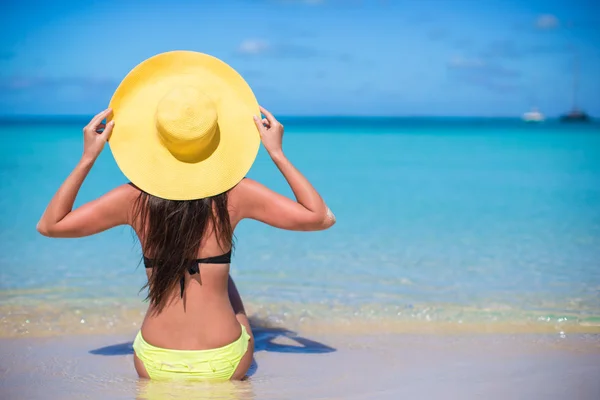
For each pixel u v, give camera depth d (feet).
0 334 14.56
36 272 20.39
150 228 10.46
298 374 12.22
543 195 41.32
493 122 371.15
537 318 15.78
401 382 11.74
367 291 18.39
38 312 16.07
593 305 16.87
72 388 11.27
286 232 28.30
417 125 312.09
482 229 28.96
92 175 51.52
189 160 10.48
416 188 45.73
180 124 9.93
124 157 10.46
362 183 49.14
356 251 24.14
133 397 10.72
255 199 10.62
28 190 41.65
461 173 57.88
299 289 18.66
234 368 11.04
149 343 10.86
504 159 77.46
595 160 74.90
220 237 10.56
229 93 10.84
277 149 10.69
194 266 10.57
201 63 10.82
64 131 167.94
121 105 10.61
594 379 11.79
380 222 31.07
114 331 15.02
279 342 14.37
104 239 26.22
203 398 10.64
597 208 35.47
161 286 10.46
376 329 15.31
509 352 13.52
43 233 10.50
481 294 18.01
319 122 386.93
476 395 11.04
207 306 10.73
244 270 21.01
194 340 10.73
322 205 10.58
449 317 15.98
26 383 11.57
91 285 18.84
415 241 26.09
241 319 11.88
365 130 228.22
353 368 12.62
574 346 13.88
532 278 19.89
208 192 10.42
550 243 25.49
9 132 161.48
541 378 11.86
